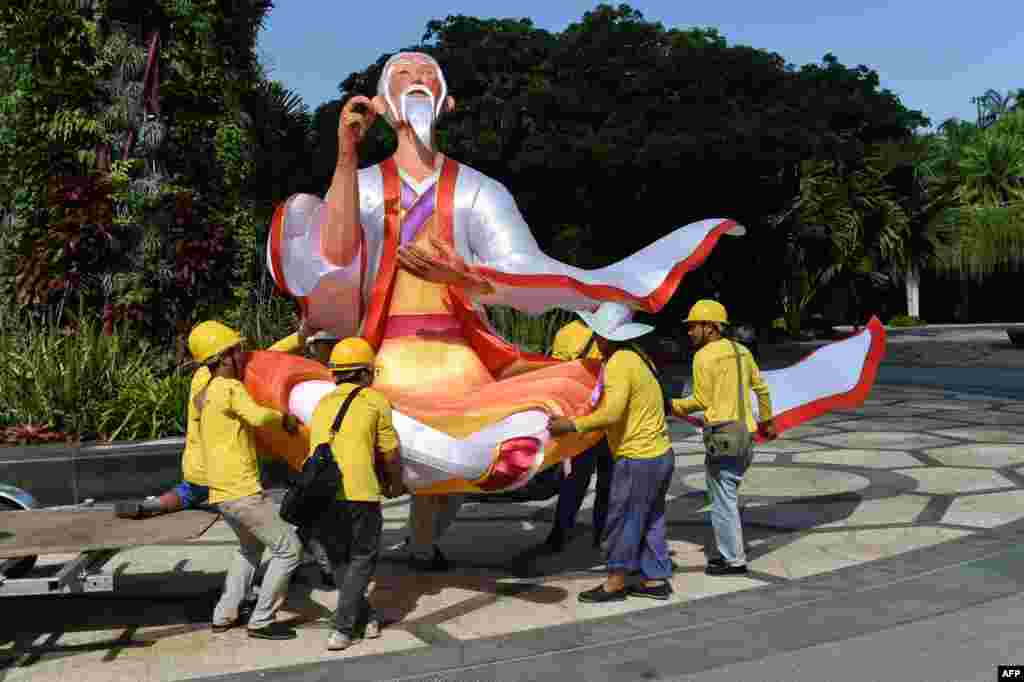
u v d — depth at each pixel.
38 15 10.91
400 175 6.38
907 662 4.55
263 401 5.84
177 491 5.67
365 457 5.07
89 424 9.80
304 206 6.21
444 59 24.17
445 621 5.50
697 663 4.65
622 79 24.58
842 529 7.50
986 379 20.70
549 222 26.06
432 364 6.13
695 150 23.05
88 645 5.21
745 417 6.27
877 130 34.19
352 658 4.91
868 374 7.73
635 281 5.93
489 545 7.38
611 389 5.55
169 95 11.34
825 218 33.84
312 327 6.55
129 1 11.20
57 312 10.89
